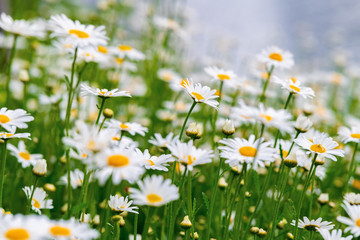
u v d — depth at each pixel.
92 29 1.18
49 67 1.78
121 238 1.28
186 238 1.12
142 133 1.19
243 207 1.15
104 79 1.77
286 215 1.23
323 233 1.10
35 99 1.59
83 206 1.07
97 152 1.02
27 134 1.11
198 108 1.70
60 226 0.99
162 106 1.80
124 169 1.03
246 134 1.43
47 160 1.34
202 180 1.37
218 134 1.47
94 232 1.00
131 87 1.76
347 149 1.47
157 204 1.03
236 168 1.16
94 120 1.41
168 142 1.20
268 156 1.09
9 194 1.27
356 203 1.16
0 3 1.96
